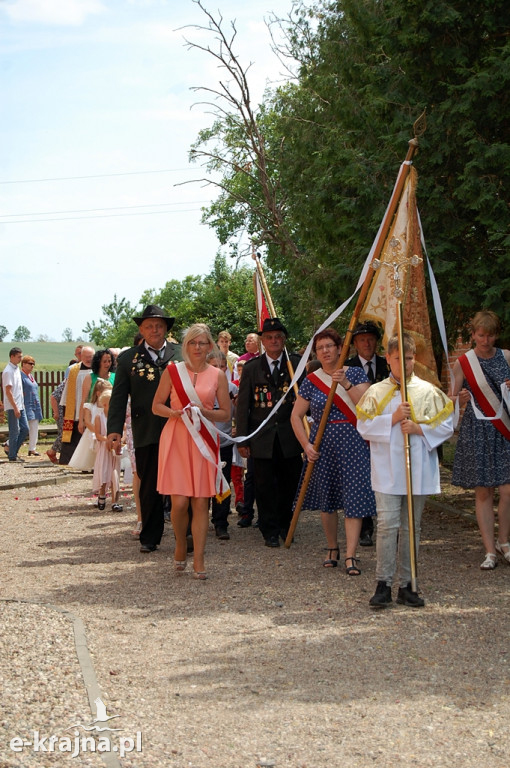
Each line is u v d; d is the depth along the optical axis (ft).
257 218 83.20
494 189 27.63
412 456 20.11
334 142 32.99
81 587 22.24
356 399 23.89
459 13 28.17
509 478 23.66
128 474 36.11
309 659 16.48
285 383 28.55
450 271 28.58
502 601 20.47
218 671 15.78
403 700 14.39
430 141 28.89
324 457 24.16
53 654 16.14
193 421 22.80
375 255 23.21
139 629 18.44
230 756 12.29
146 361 27.32
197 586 22.40
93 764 11.74
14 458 57.06
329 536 24.81
